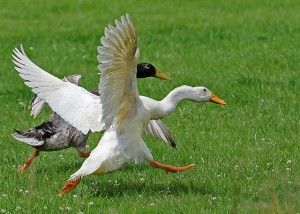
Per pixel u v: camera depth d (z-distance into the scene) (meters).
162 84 18.66
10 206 10.41
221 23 27.19
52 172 12.41
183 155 13.10
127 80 10.13
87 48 24.12
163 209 10.10
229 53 22.22
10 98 18.12
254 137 13.95
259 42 23.59
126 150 10.60
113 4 32.84
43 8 32.72
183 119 15.59
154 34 25.61
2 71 21.25
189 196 10.62
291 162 12.23
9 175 12.16
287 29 25.42
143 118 10.71
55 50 23.84
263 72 19.38
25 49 24.03
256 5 30.97
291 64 20.14
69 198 10.73
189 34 25.47
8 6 33.50
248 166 11.97
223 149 13.27
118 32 9.56
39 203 10.52
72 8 32.50
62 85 11.57
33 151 13.80
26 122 15.76
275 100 16.72
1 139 14.56
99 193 11.16
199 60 21.55
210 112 16.02
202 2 32.28
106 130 10.71
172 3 32.38
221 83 18.50
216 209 10.05
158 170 12.29
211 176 11.72
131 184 11.52
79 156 13.27
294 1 31.36
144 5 32.22
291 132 14.19
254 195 10.51
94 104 11.12
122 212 10.10
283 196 10.12
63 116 11.12
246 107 16.30
